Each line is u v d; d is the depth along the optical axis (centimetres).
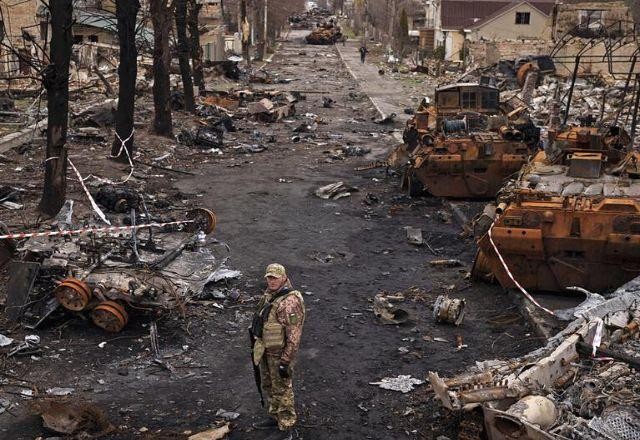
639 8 4362
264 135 2655
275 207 1612
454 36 6150
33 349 857
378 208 1627
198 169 2019
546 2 5766
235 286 1109
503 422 593
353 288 1119
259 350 684
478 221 1129
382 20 8762
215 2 6378
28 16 3253
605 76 3678
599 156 1172
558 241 985
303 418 735
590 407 621
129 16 1853
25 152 1975
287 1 10075
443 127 1728
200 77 3456
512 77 3725
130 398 768
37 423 711
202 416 736
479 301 1066
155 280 930
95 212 1231
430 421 729
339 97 4038
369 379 821
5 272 1052
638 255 962
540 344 902
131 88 1903
